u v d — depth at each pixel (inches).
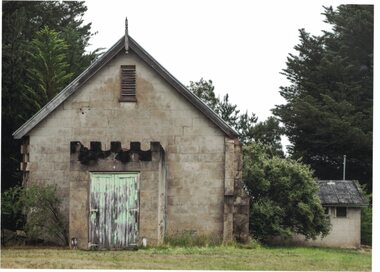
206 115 1195.9
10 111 1472.7
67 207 1185.4
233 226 1184.2
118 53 1210.0
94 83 1213.1
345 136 2097.7
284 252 1142.3
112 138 1204.5
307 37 2292.1
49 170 1202.6
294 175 1398.9
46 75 1541.6
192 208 1186.6
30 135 1210.6
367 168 2140.7
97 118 1208.2
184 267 901.2
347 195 1622.8
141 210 1090.7
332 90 2240.4
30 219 1143.0
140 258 970.7
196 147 1195.9
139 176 1095.0
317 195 1546.5
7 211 1201.4
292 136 2202.3
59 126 1209.4
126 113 1206.3
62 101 1209.4
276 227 1350.9
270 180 1386.6
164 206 1163.3
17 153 1487.5
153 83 1206.3
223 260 971.9
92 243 1089.4
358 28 2217.0
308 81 2252.7
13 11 1531.7
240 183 1194.0
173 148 1197.1
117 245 1088.8
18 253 1023.0
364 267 991.0
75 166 1097.4
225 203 1180.5
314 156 2190.0
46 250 1065.5
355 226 1598.2
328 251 1331.2
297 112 2158.0
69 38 1863.9
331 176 2177.7
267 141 2180.1
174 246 1111.0
